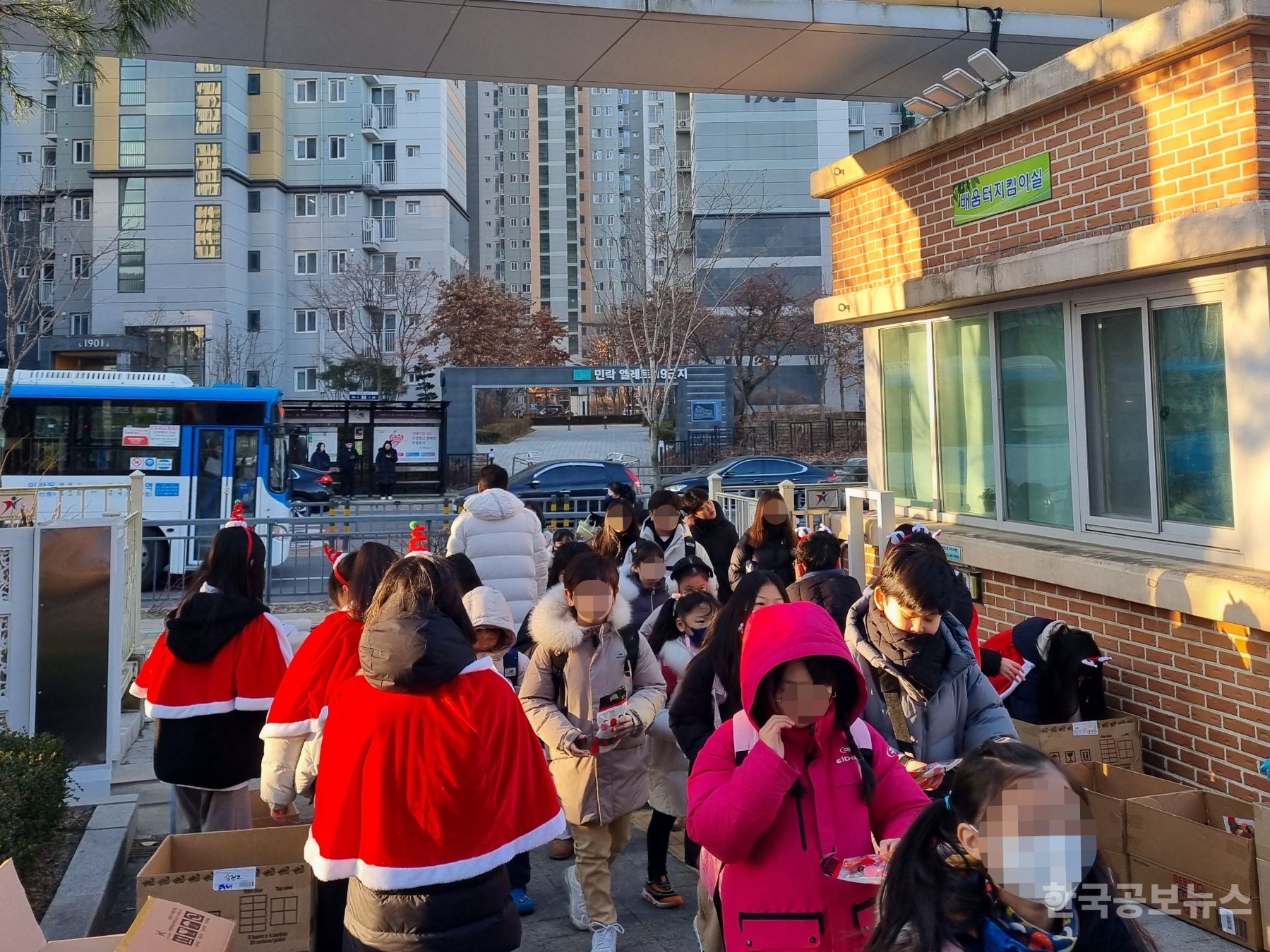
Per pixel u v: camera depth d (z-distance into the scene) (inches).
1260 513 189.6
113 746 218.4
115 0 247.8
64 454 591.5
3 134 1801.2
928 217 278.7
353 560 148.6
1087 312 233.5
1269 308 187.2
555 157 3686.0
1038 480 253.6
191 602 164.4
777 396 2025.1
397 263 2005.4
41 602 214.4
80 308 1766.7
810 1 291.4
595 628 161.6
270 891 135.2
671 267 924.6
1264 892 150.4
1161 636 202.4
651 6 284.2
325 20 291.4
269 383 1819.6
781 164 2033.7
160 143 1791.3
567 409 2080.5
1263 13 179.0
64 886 165.8
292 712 139.9
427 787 102.8
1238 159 185.8
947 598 127.6
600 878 157.3
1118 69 206.8
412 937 102.2
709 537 299.4
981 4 302.7
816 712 93.1
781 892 94.6
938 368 292.5
